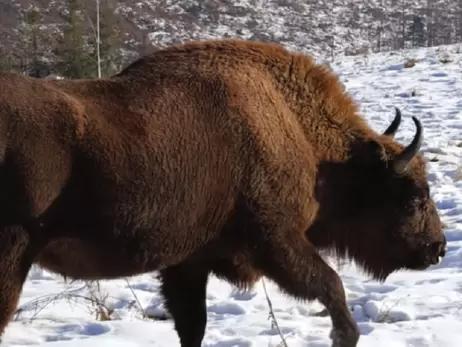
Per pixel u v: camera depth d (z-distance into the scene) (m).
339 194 7.35
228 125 6.63
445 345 6.84
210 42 7.04
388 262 7.75
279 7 93.94
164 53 6.87
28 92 6.18
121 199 6.29
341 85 7.56
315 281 6.84
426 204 7.64
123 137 6.30
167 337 7.54
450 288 8.59
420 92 24.16
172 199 6.45
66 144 6.12
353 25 90.69
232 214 6.73
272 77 7.09
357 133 7.51
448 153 15.66
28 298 8.87
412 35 79.06
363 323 7.54
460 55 32.44
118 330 7.73
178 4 82.69
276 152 6.77
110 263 6.49
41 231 6.14
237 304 8.43
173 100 6.55
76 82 6.50
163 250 6.58
